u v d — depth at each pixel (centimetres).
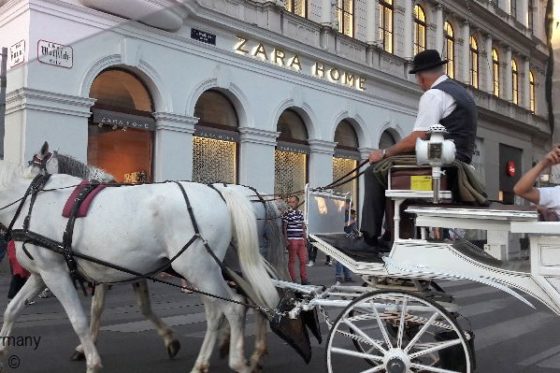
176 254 487
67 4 1211
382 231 501
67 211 495
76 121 1238
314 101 1873
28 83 1158
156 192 499
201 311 893
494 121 1536
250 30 1634
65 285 499
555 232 399
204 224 490
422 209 441
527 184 439
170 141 1427
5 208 520
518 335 752
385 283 486
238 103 1630
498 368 584
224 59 1572
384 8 2236
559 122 450
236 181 1641
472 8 2273
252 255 505
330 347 448
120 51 1321
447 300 477
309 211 515
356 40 2044
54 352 630
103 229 485
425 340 544
